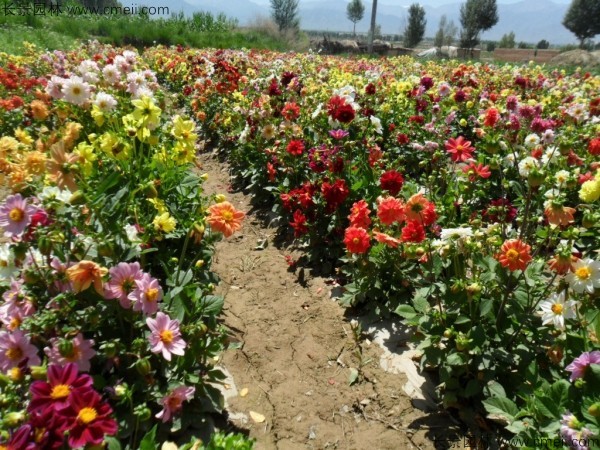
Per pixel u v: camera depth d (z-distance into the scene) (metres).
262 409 2.59
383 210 2.76
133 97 4.41
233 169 6.07
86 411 1.59
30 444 1.47
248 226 4.77
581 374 1.93
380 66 11.87
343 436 2.45
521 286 2.52
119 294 2.04
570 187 2.97
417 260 3.23
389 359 2.89
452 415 2.48
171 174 3.37
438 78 9.45
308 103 5.81
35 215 2.10
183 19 24.81
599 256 3.23
